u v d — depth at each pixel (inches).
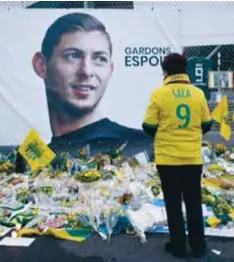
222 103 252.5
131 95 266.8
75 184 223.1
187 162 153.3
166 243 164.7
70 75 265.0
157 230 179.2
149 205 194.2
